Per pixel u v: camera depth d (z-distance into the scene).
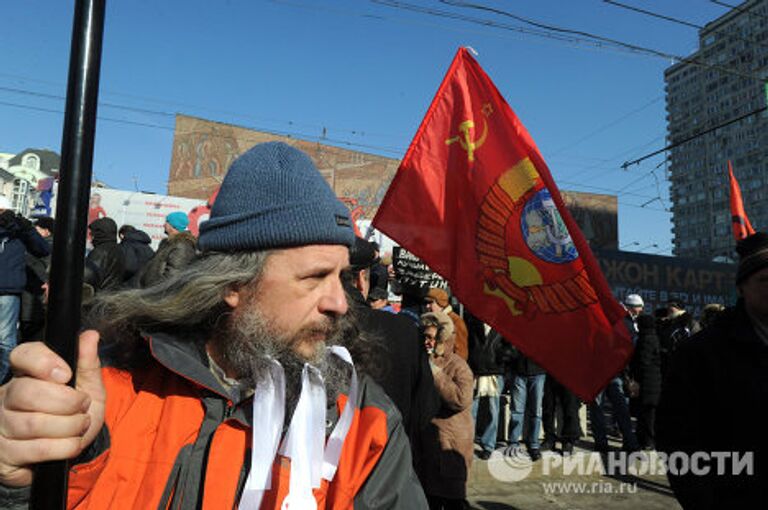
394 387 2.13
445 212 2.70
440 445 3.21
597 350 2.42
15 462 0.65
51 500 0.66
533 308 2.52
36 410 0.65
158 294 1.05
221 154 20.52
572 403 5.85
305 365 0.94
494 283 2.58
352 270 2.29
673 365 2.12
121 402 0.95
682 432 2.00
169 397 0.96
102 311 1.04
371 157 21.95
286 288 0.96
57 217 0.69
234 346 0.98
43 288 5.07
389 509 1.02
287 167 0.99
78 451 0.68
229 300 0.99
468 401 3.21
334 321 1.01
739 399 1.91
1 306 4.70
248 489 0.84
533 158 2.61
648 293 16.27
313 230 0.95
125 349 1.03
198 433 0.93
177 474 0.89
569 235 2.50
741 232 4.79
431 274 3.27
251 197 0.97
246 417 0.93
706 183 97.44
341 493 0.97
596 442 6.23
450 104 2.79
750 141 89.69
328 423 1.02
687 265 16.73
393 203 2.72
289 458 0.95
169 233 5.08
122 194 13.27
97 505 0.85
